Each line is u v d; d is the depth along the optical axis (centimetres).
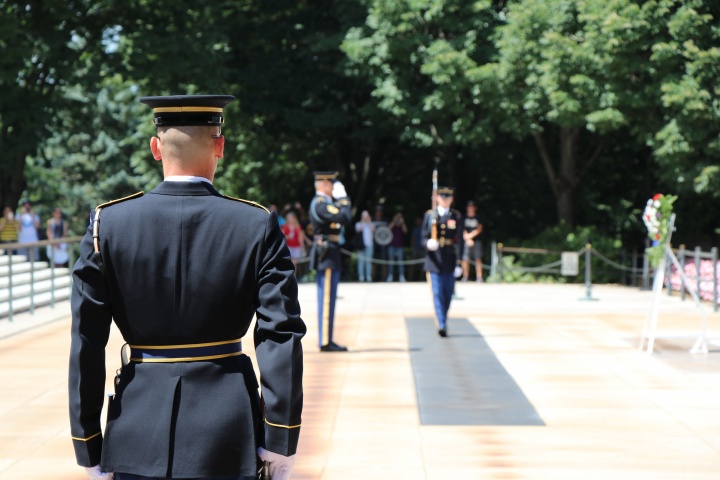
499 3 3466
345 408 1118
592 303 2331
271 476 407
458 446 948
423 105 3219
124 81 3369
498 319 1973
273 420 392
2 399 1180
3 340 1672
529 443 959
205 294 405
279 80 3644
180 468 394
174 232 409
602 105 2772
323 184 1534
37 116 3253
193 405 401
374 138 3738
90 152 6103
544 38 2811
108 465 402
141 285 406
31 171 5966
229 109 3550
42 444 968
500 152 3859
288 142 4125
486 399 1164
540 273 3133
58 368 1395
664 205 1505
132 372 411
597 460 898
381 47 3153
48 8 3197
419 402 1148
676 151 2719
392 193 4484
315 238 1533
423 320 1961
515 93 3039
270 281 404
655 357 1473
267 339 398
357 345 1608
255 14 3775
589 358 1464
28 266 2511
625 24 2641
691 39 2684
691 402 1148
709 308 2180
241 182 4297
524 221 4109
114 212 415
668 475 850
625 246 3791
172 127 418
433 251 1698
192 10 3409
